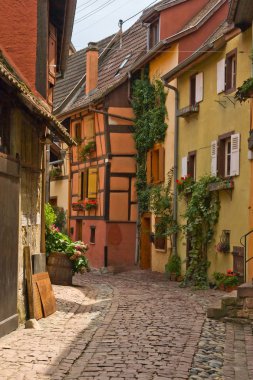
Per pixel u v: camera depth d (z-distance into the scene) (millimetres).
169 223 22328
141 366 7625
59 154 15984
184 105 21516
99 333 9867
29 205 11352
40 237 12383
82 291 16641
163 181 23734
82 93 33188
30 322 10266
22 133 10719
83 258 18078
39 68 12523
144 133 25375
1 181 9195
